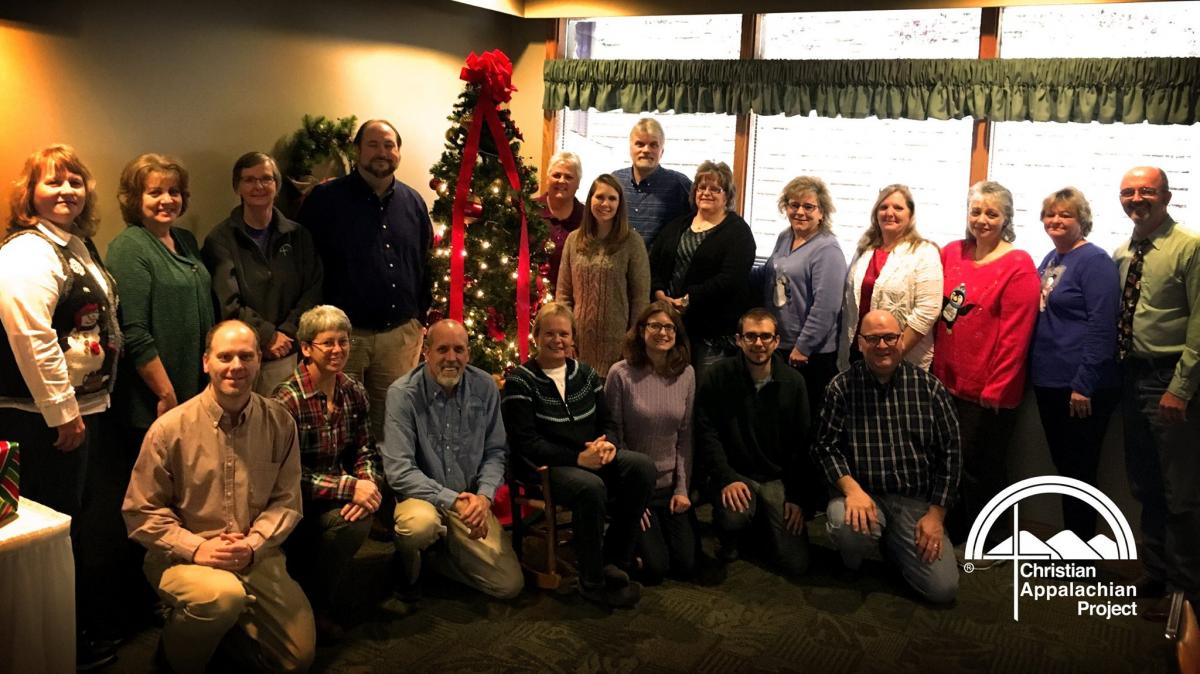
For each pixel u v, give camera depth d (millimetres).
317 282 3787
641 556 3518
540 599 3393
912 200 4012
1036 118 4246
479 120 4070
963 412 3967
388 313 3928
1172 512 3396
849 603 3436
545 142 5328
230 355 2736
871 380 3623
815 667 2979
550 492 3393
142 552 3334
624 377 3652
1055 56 4297
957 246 4066
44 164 2725
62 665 2436
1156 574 3508
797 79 4645
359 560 3654
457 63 5199
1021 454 4090
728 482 3668
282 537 2863
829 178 4820
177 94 3861
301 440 3092
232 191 4145
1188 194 4191
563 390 3516
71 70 3473
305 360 3184
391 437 3307
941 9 4449
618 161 5246
